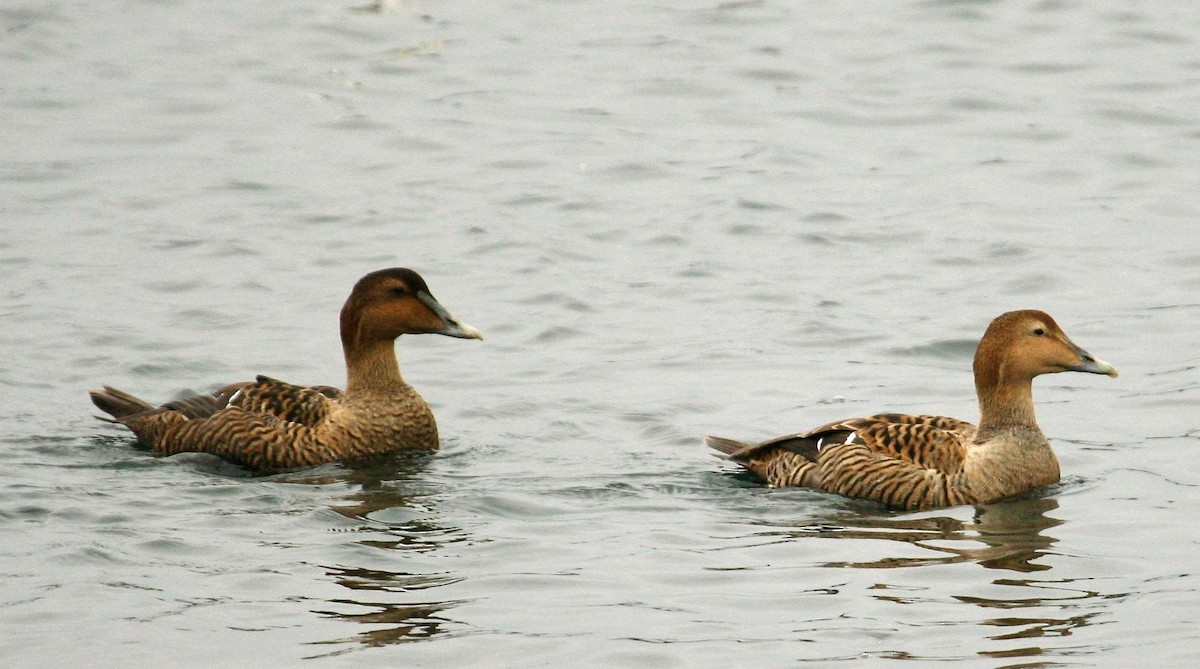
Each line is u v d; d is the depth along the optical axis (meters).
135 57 29.97
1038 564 11.25
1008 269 19.47
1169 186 22.58
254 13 33.12
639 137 25.36
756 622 10.27
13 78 28.50
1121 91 26.97
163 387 16.16
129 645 9.91
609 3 33.56
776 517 12.42
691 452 14.23
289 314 18.28
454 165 24.16
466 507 12.59
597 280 19.45
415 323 14.26
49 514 12.23
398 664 9.69
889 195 22.56
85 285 19.08
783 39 30.55
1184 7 31.77
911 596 10.68
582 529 12.09
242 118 26.47
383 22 32.31
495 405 15.60
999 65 28.62
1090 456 13.84
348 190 22.95
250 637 10.05
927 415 13.91
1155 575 10.98
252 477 13.54
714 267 19.84
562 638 10.04
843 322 17.86
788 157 24.30
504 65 29.42
